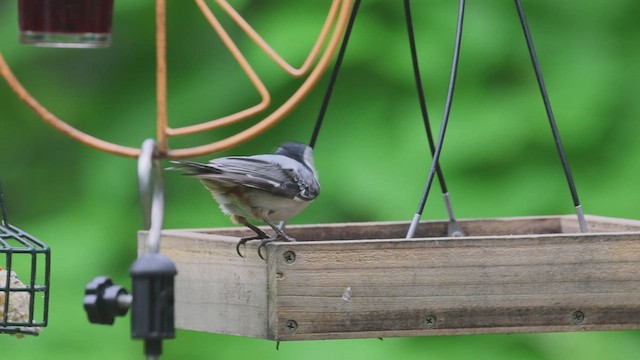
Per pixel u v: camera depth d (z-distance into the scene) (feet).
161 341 19.36
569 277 25.46
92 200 43.37
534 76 41.78
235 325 25.79
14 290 29.09
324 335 24.54
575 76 41.91
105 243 42.22
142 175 19.51
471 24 41.88
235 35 43.86
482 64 41.55
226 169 27.22
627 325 25.68
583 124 41.22
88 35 22.94
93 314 19.75
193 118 43.39
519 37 42.09
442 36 41.73
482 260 25.09
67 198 44.80
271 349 40.37
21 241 29.63
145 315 19.20
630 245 25.70
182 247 27.53
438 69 41.52
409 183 40.34
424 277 24.88
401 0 42.37
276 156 28.32
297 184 27.81
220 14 44.37
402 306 24.76
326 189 40.70
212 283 26.55
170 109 43.60
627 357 40.78
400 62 41.60
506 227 33.06
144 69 45.68
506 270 25.20
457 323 24.98
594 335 41.19
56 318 40.63
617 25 43.24
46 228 42.65
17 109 46.68
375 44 41.78
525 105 41.37
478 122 40.98
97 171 43.78
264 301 24.76
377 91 41.91
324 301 24.54
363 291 24.64
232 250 25.80
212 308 26.55
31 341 40.37
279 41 41.50
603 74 42.04
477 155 40.73
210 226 42.11
